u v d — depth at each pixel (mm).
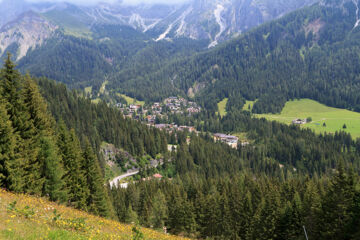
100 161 129250
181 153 156750
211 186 96312
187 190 99062
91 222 27031
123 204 86438
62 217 22969
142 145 158500
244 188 95688
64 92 164375
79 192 52156
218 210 73562
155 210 79062
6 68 43156
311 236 53219
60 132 54406
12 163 35312
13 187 34781
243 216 69375
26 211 18766
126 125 170375
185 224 70625
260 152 190500
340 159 51125
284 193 80000
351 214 43469
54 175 43062
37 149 41312
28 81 46406
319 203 51656
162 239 32875
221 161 164625
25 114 42438
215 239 73000
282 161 187250
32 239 14039
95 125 156500
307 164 174375
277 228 59375
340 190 47125
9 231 14156
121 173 141125
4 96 41406
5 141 34844
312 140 198375
